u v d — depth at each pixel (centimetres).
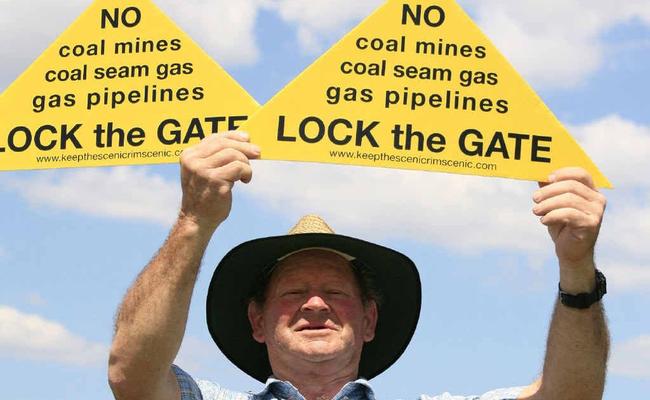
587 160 244
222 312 269
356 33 245
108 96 248
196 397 251
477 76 245
